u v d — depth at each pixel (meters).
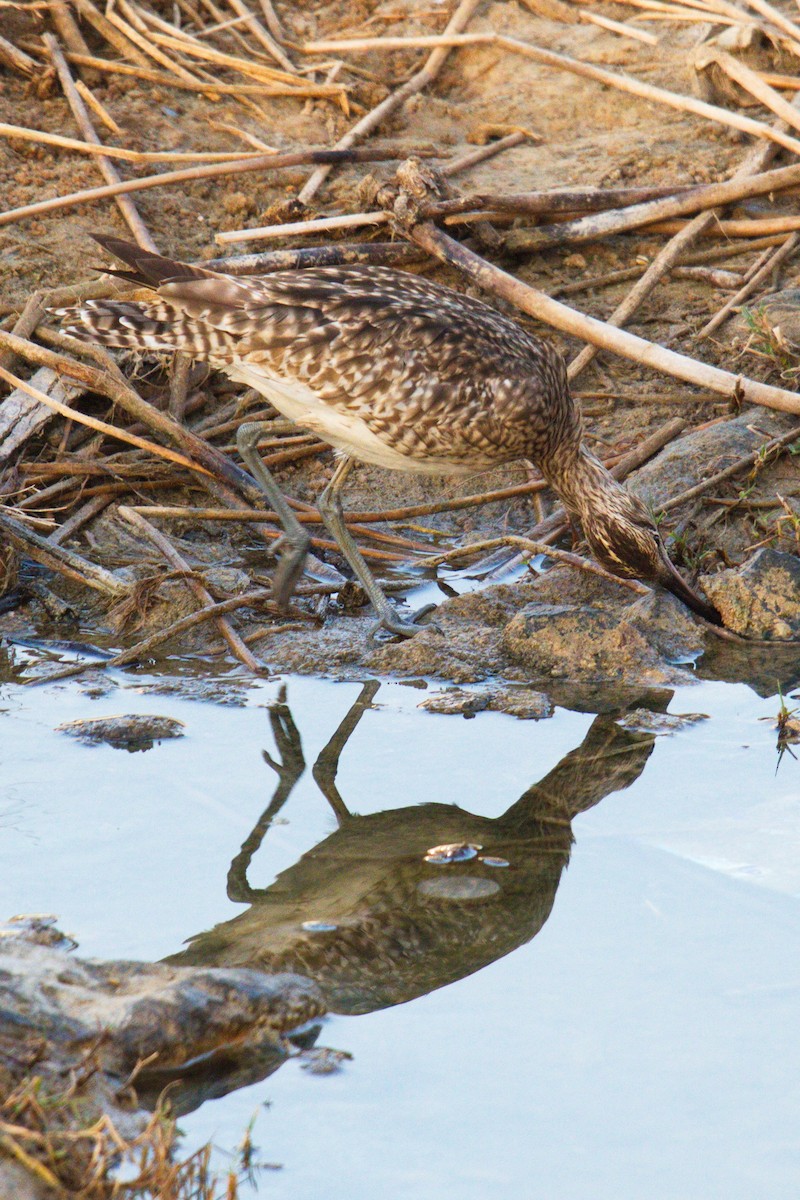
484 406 12.48
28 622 13.32
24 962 7.78
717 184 17.14
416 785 10.62
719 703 11.95
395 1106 7.18
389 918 8.92
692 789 10.44
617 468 14.80
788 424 14.96
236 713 11.71
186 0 20.55
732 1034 7.66
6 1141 6.30
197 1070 7.45
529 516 14.98
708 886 9.09
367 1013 7.94
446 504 14.45
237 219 17.27
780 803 10.16
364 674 12.53
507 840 9.88
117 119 18.38
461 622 13.25
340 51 20.12
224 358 12.38
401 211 16.23
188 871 9.30
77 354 15.24
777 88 18.94
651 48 20.06
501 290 15.75
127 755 10.91
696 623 13.31
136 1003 7.46
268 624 13.34
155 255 12.29
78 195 16.55
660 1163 6.77
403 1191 6.62
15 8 19.09
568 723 11.61
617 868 9.36
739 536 14.16
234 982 7.82
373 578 13.69
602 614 12.80
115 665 12.48
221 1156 6.83
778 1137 6.91
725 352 15.93
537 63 20.00
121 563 13.96
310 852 9.68
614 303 16.72
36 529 14.36
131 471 14.64
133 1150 6.76
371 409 12.36
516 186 17.88
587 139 18.88
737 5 19.98
